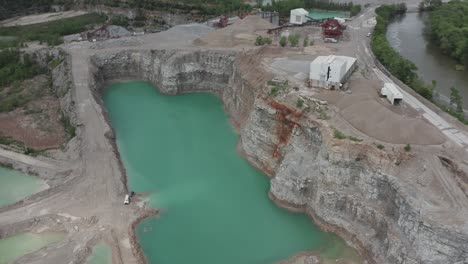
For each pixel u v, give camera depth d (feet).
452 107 302.25
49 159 272.92
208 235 215.31
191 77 373.20
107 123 303.07
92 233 211.00
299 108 246.47
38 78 392.27
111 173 253.65
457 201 176.35
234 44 391.04
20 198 241.14
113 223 218.79
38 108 340.80
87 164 260.21
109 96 368.48
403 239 181.98
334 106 245.24
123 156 280.72
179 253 204.23
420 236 173.27
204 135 307.37
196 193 246.27
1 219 218.59
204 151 287.69
